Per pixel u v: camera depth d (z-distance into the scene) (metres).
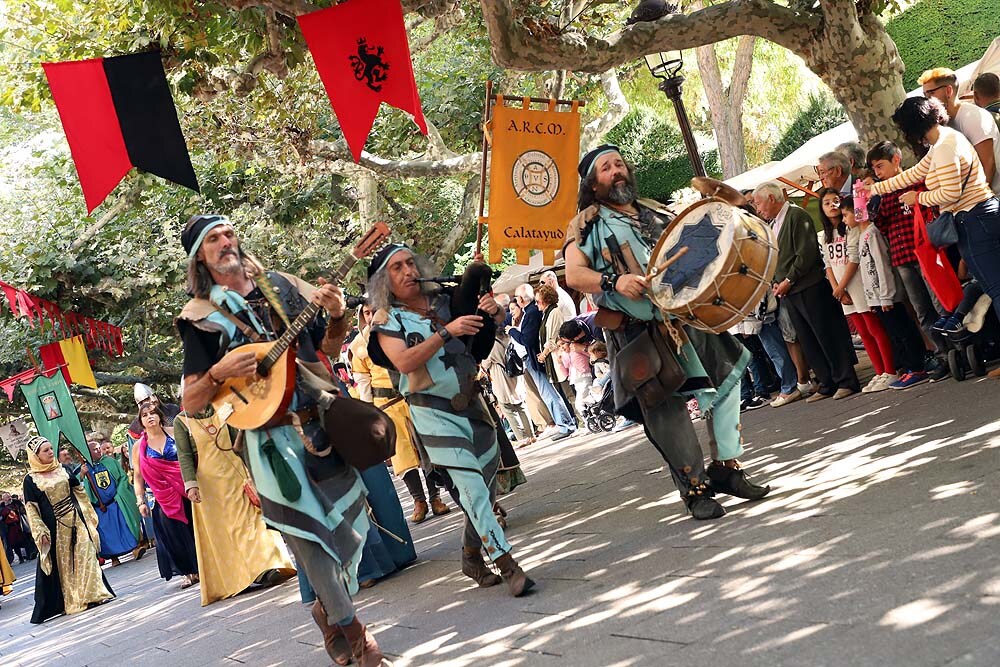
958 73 13.25
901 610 3.62
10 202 24.70
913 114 7.42
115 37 13.34
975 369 8.11
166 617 9.16
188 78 12.83
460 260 31.31
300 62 12.07
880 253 8.84
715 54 25.72
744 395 11.09
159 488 10.98
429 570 7.20
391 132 21.48
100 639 9.05
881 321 9.03
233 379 4.79
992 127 7.49
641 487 7.77
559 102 10.30
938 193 7.30
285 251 25.27
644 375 5.76
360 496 4.93
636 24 10.90
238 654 6.35
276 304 4.88
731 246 5.41
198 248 4.88
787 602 4.04
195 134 18.42
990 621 3.32
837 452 6.80
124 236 24.44
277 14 11.66
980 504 4.57
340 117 7.94
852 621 3.64
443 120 22.30
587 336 13.80
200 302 4.88
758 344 10.97
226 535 9.10
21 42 16.45
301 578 7.25
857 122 11.33
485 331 5.91
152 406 11.05
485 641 4.78
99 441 22.06
